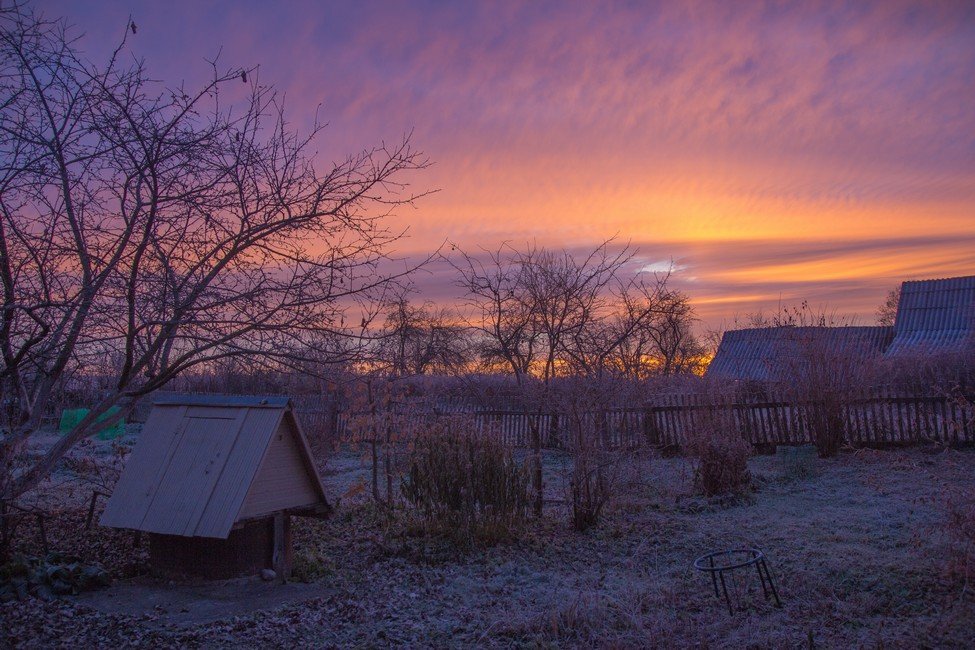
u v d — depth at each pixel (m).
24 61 6.77
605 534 9.74
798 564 7.59
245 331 7.30
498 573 8.31
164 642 5.92
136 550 9.02
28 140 6.85
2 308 6.55
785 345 16.80
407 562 8.87
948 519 7.00
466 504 9.46
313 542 9.76
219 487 7.40
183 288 7.41
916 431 15.02
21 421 7.66
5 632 6.00
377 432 11.76
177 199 6.90
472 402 15.42
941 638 5.41
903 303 29.45
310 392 11.76
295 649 5.82
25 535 9.40
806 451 15.64
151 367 8.02
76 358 7.83
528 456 10.86
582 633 6.16
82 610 6.68
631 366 11.12
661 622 6.01
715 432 12.30
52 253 7.24
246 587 7.55
